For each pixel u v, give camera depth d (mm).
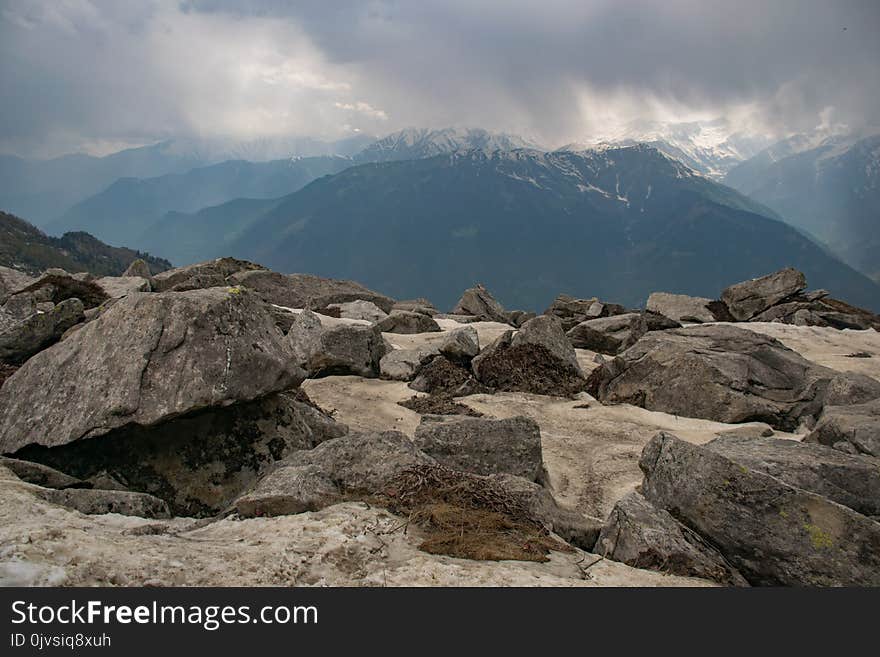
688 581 7227
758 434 16812
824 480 10172
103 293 29703
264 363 10695
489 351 22344
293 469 8484
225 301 10812
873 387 17812
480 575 6258
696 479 8773
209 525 7516
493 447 11859
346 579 6027
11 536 5656
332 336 21594
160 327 10344
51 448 9836
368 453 9070
